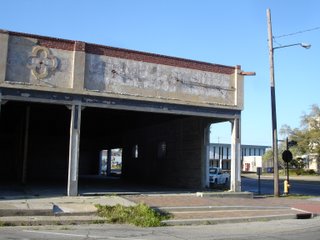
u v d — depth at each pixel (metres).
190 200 19.66
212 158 101.25
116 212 15.14
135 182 32.66
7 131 38.09
